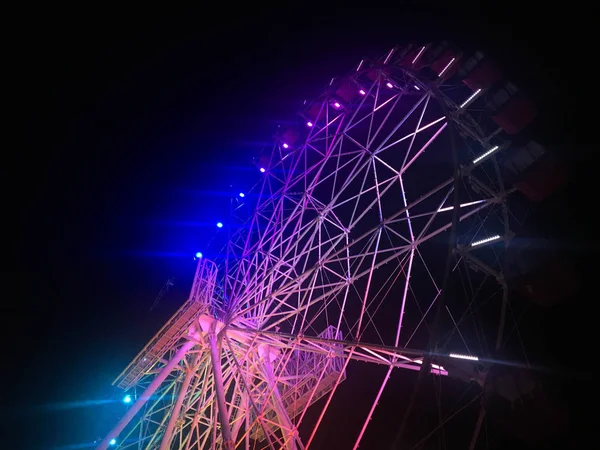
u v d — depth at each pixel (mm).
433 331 10164
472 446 9508
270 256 22609
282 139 26453
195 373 23953
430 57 17062
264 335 20562
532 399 8633
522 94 11844
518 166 11336
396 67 19328
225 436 16000
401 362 15039
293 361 24906
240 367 19297
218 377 18656
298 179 23641
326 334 20859
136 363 26906
